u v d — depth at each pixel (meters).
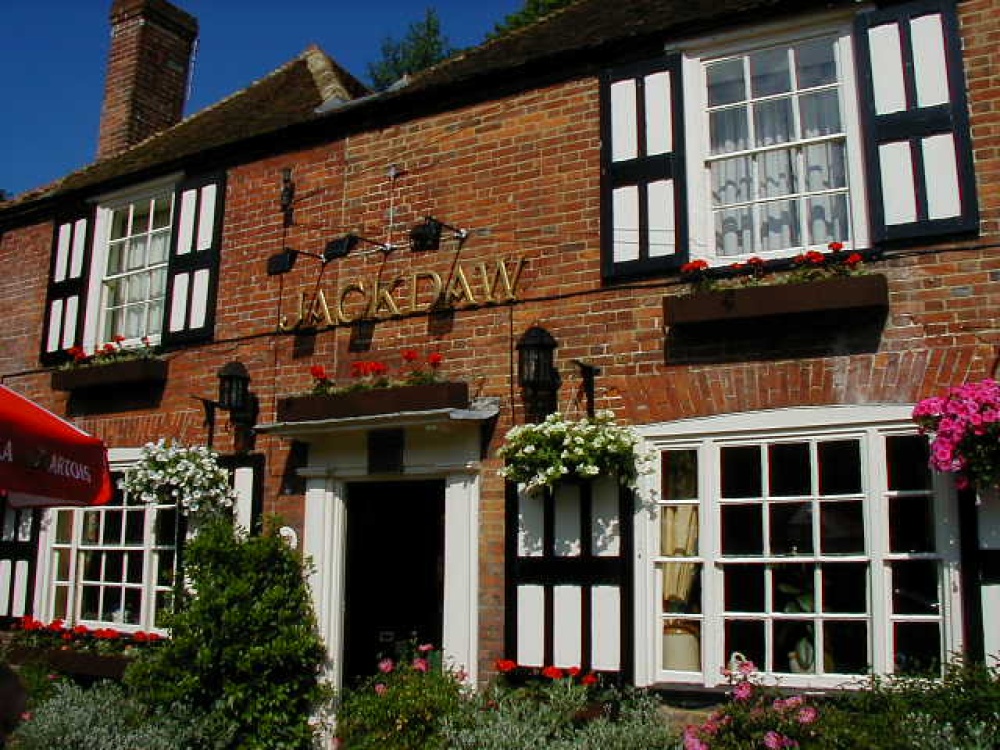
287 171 7.84
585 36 6.82
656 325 5.99
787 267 5.67
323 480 6.98
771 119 6.11
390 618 7.13
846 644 5.24
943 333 5.22
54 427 4.74
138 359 7.99
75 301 8.90
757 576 5.50
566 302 6.32
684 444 5.77
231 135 8.49
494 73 6.87
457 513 6.38
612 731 5.09
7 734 3.37
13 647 7.91
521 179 6.71
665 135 6.21
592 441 5.65
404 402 6.44
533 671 5.89
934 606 5.06
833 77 5.95
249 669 6.30
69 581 8.16
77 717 6.19
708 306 5.63
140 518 7.93
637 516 5.77
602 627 5.75
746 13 6.02
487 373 6.52
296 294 7.54
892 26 5.66
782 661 5.38
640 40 6.38
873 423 5.28
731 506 5.63
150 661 6.63
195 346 8.00
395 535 7.27
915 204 5.40
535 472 5.82
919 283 5.33
